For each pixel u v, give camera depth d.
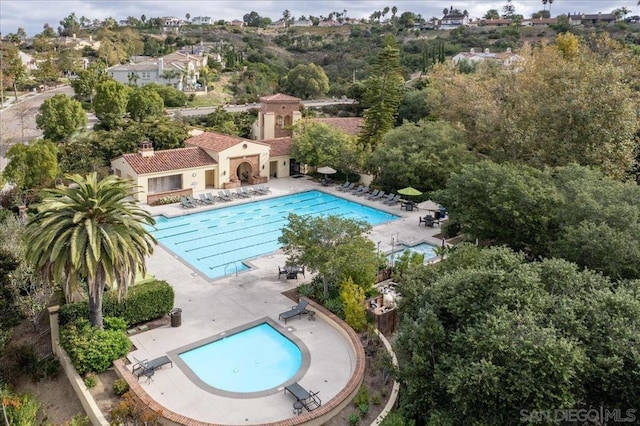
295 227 22.14
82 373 16.61
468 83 46.47
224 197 39.00
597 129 32.53
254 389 16.50
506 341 12.28
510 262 15.72
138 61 113.50
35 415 15.59
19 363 17.58
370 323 19.73
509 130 34.88
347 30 174.50
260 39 162.38
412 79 84.56
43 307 19.72
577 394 12.62
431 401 13.74
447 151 38.97
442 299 15.42
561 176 26.12
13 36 146.88
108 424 14.25
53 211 16.91
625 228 20.61
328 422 14.97
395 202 39.22
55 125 50.84
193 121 61.12
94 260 16.22
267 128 52.84
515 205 23.52
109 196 17.17
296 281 24.69
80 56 118.50
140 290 19.78
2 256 19.80
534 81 37.62
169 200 38.03
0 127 59.72
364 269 21.27
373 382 16.77
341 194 41.50
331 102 84.62
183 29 185.00
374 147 47.34
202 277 25.02
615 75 32.84
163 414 14.50
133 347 18.41
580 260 20.27
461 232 30.70
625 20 137.75
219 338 19.27
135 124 49.25
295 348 18.97
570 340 12.87
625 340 12.58
